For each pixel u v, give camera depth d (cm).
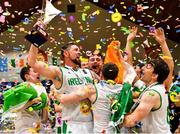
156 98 319
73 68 365
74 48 362
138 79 373
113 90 347
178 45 830
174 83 393
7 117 400
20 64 456
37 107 380
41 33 325
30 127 379
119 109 332
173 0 675
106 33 805
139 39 700
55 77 351
